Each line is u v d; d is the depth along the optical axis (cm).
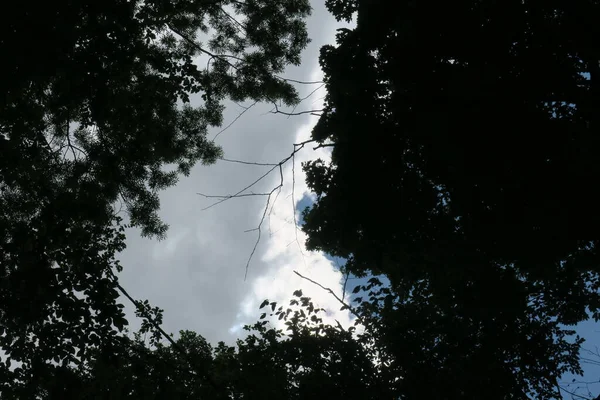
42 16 723
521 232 913
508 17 845
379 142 1020
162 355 953
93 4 808
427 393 811
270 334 888
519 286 984
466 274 997
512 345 915
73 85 861
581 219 833
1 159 842
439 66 945
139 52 973
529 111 855
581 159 755
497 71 848
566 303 979
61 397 812
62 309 843
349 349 832
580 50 786
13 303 838
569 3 771
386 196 1024
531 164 861
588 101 784
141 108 1077
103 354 840
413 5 911
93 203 966
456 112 888
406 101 983
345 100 1029
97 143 1050
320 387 802
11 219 901
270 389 823
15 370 870
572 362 925
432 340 894
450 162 938
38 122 935
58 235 862
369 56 1009
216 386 862
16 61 725
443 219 1036
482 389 834
